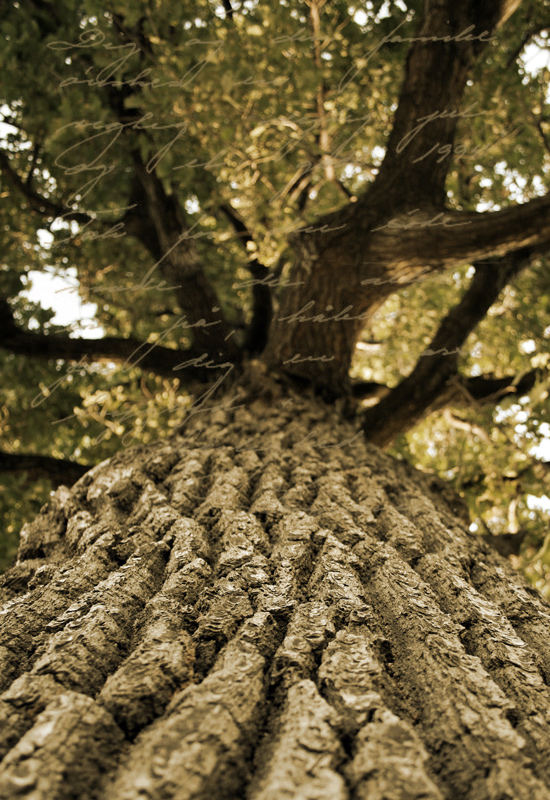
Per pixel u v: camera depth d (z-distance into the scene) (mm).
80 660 1663
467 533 3521
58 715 1347
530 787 1217
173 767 1178
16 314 8617
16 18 7047
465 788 1280
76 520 3186
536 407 7332
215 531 2840
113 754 1317
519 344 9031
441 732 1453
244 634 1795
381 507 3361
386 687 1617
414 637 1918
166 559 2527
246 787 1243
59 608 2123
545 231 5480
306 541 2605
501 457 7629
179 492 3359
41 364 8781
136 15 6129
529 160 8531
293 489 3426
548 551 6727
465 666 1712
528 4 7867
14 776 1160
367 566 2543
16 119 8125
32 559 3107
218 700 1415
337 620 1940
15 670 1794
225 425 5066
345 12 7551
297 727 1337
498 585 2629
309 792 1120
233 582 2156
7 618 2053
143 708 1445
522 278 8844
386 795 1137
